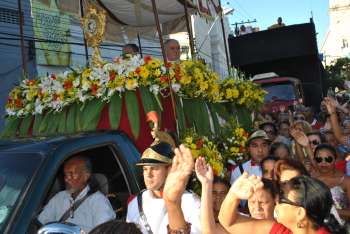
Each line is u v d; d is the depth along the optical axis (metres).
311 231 2.65
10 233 2.52
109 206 3.36
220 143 5.18
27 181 2.79
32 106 4.88
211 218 2.76
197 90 4.74
